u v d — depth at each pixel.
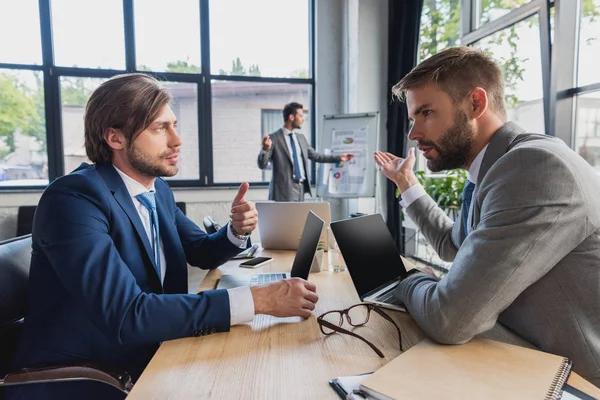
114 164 1.01
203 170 4.12
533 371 0.58
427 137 0.90
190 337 0.79
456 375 0.57
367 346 0.74
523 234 0.65
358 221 1.08
